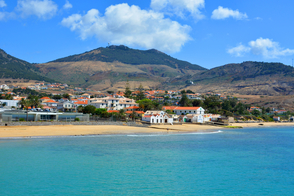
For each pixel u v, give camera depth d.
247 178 46.25
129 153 62.09
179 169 50.44
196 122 151.88
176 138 89.06
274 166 54.16
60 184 41.03
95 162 53.34
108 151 63.53
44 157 55.84
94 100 185.25
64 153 59.94
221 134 108.12
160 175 46.50
